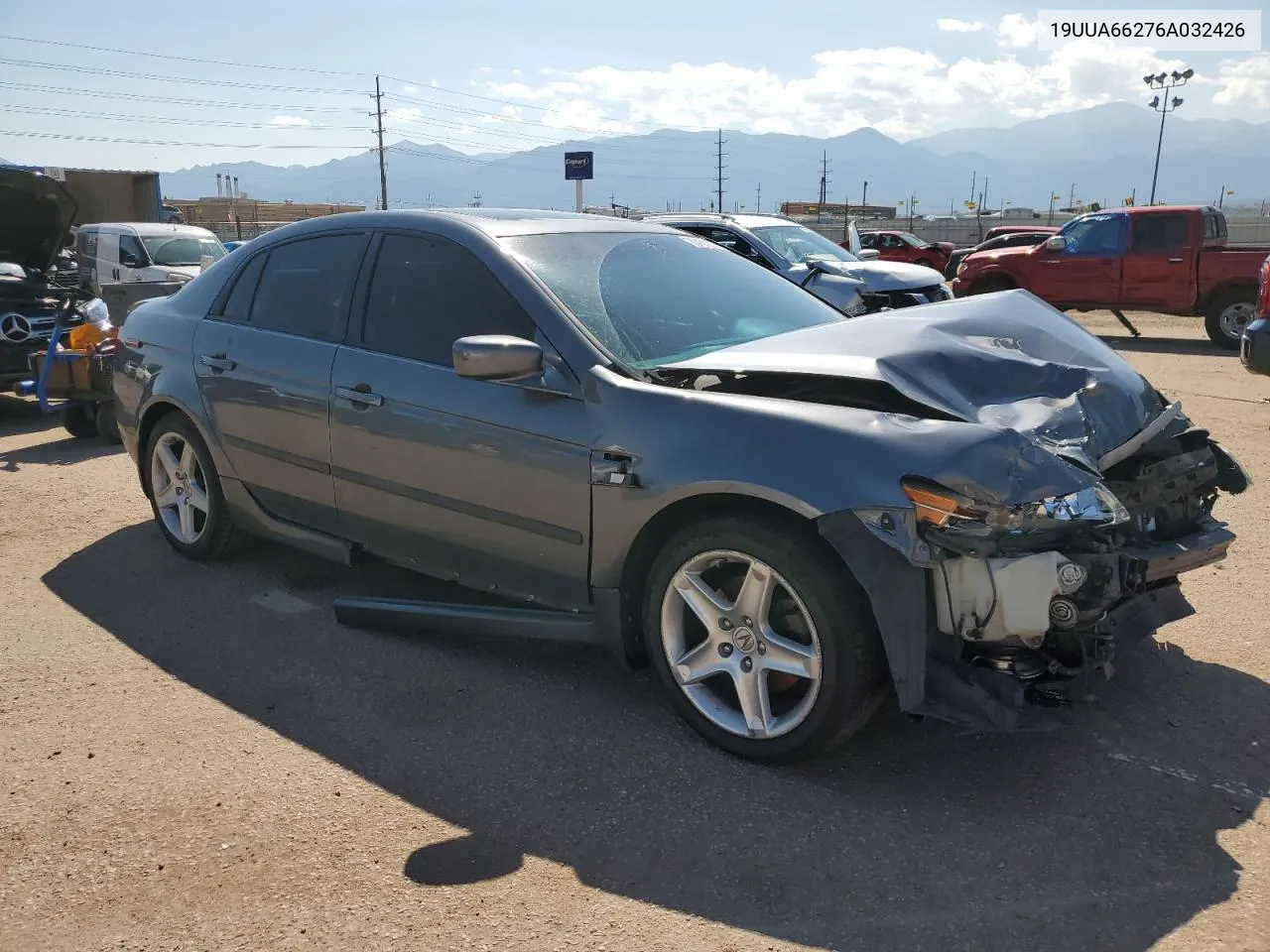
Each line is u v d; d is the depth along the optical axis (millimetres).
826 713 2863
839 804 2861
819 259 10234
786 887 2498
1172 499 3391
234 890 2516
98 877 2572
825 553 2826
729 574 3170
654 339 3559
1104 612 2764
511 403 3428
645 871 2572
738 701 3186
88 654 3963
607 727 3344
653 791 2941
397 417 3740
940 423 2832
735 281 4195
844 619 2797
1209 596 4465
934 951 2258
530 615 3562
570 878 2549
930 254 28766
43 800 2922
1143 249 15031
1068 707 2859
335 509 4137
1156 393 3584
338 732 3334
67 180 20312
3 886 2543
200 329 4684
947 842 2674
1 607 4453
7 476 6910
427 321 3789
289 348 4215
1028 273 16156
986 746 3184
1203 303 14711
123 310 8914
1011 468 2709
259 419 4332
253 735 3314
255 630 4195
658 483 3053
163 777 3045
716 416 3020
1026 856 2611
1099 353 3543
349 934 2344
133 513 5953
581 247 3904
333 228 4293
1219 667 3746
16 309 8547
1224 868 2553
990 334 3449
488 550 3613
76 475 6945
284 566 4945
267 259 4543
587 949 2281
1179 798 2881
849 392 3158
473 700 3553
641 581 3336
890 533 2688
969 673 2781
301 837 2732
